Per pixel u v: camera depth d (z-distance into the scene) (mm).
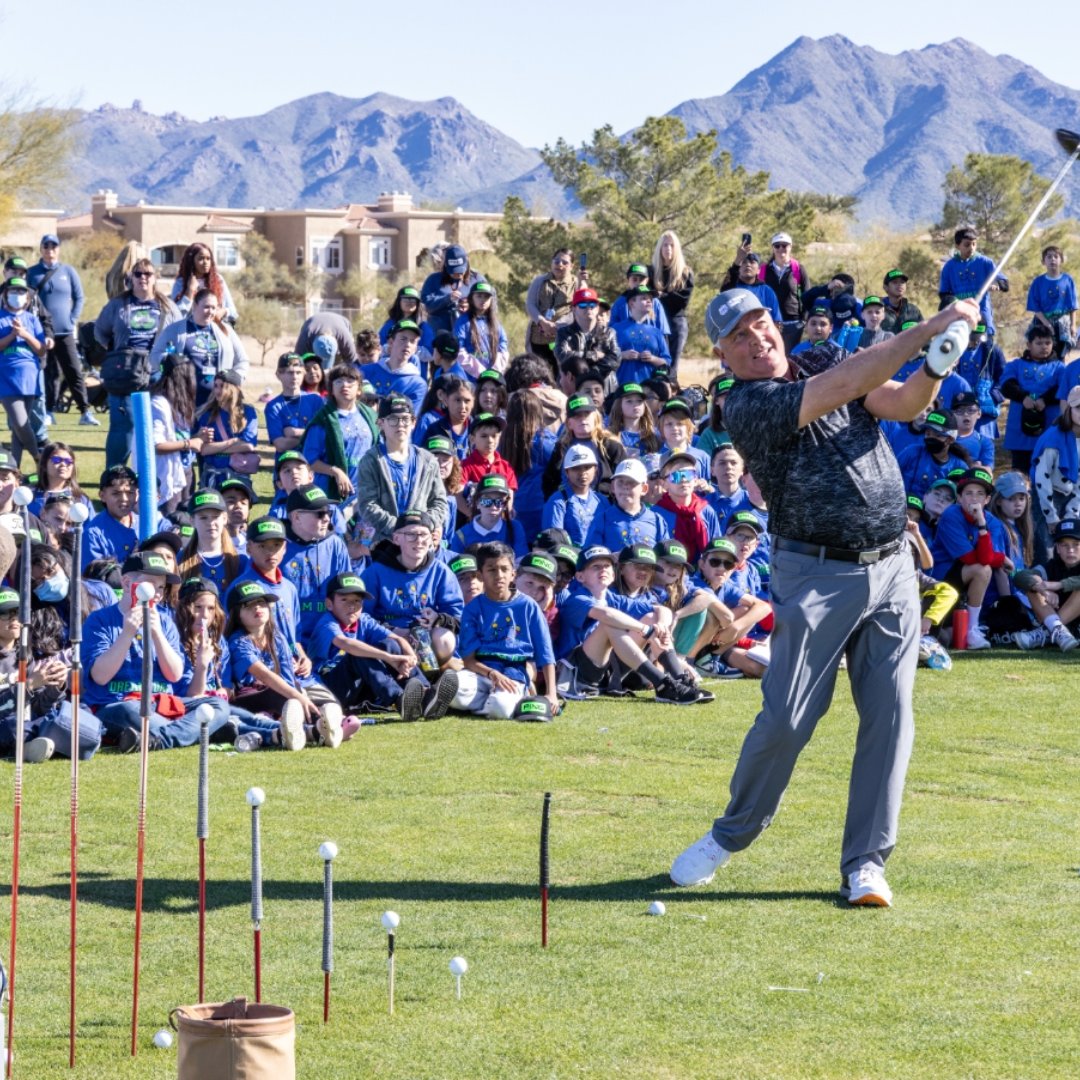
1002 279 29797
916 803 12820
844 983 8812
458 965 8383
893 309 29656
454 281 27234
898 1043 7992
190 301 23125
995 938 9547
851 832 10391
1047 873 10883
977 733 15430
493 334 27000
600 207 58438
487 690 16547
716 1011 8414
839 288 30844
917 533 20422
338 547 17375
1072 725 15820
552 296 27125
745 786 10531
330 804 12766
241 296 117312
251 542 16234
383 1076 7621
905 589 10344
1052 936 9586
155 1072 7676
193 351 22484
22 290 27078
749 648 18891
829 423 10141
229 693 15711
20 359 27000
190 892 10445
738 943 9484
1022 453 27000
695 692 17203
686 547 20031
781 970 9023
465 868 11008
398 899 10336
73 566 8109
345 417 21734
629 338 26172
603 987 8766
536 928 9758
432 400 22594
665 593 18328
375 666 16531
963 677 18469
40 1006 8508
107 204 137750
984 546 20672
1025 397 26750
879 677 10305
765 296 30453
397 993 8672
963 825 12148
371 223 142875
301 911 10086
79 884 10602
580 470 19578
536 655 17016
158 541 15773
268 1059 6863
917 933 9648
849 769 13906
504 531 20094
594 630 17438
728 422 10406
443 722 16203
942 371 9609
